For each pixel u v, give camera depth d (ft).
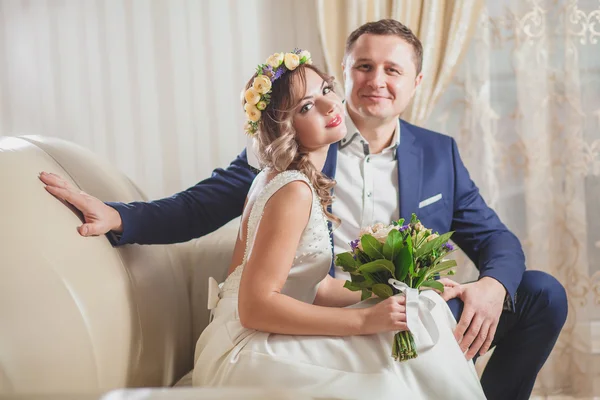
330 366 5.65
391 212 8.23
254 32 11.88
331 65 10.94
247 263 6.03
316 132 6.41
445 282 7.25
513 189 11.51
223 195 8.00
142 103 12.10
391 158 8.34
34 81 12.18
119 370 5.71
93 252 5.95
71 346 4.94
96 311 5.46
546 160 11.30
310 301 6.61
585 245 11.24
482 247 8.32
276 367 5.62
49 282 5.04
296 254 6.28
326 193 6.54
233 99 12.01
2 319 4.52
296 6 11.78
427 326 5.87
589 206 11.38
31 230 5.24
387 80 8.02
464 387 5.76
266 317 5.79
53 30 12.10
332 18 10.94
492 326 7.16
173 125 12.10
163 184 12.17
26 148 6.34
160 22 12.00
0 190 5.32
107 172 7.64
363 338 5.80
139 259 6.93
